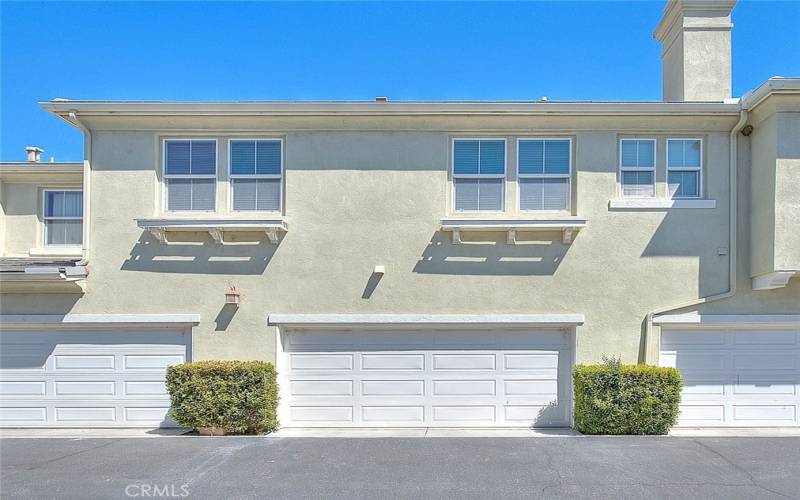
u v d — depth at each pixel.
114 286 11.18
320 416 11.20
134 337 11.27
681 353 11.14
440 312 11.12
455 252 11.18
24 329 11.32
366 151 11.33
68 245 14.03
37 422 11.18
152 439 9.90
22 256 13.84
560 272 11.11
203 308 11.16
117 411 11.20
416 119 11.27
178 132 11.45
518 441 9.57
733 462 8.21
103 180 11.32
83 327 11.27
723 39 11.98
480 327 11.15
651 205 11.15
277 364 11.06
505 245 11.19
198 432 10.52
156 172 11.40
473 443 9.45
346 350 11.30
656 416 9.99
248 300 11.16
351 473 7.75
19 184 14.11
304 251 11.22
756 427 11.02
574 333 11.10
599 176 11.21
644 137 11.35
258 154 11.51
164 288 11.19
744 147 11.16
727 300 11.03
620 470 7.84
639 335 11.04
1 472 7.85
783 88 9.93
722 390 11.09
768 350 11.17
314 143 11.36
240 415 10.17
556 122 11.23
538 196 11.34
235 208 11.44
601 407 10.00
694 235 11.12
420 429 11.02
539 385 11.22
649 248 11.12
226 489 7.12
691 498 6.78
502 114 11.09
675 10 12.32
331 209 11.27
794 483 7.30
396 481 7.41
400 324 11.14
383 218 11.24
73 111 11.02
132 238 11.24
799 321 10.92
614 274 11.09
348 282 11.17
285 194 11.33
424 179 11.28
